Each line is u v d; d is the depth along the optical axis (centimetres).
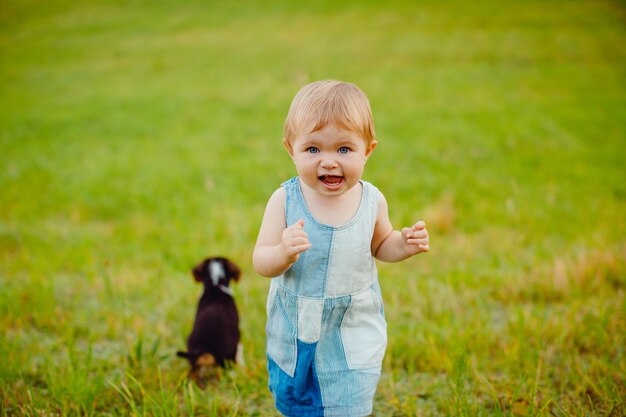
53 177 884
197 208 741
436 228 668
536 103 1341
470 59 1836
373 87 1523
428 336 402
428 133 1129
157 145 1084
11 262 574
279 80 1652
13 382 356
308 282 245
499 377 359
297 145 231
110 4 2994
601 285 486
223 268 414
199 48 2130
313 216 245
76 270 562
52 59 2014
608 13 2423
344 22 2528
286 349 253
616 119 1195
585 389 334
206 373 383
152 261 581
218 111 1345
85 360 383
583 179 845
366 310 254
